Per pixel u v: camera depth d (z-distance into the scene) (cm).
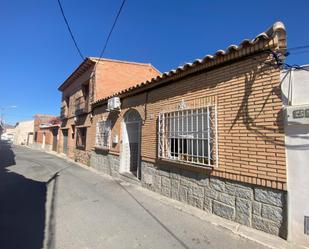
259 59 416
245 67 439
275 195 381
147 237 392
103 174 1044
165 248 356
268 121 396
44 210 525
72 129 1783
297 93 366
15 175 984
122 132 944
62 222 455
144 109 755
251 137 420
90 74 1395
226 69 475
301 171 354
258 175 404
